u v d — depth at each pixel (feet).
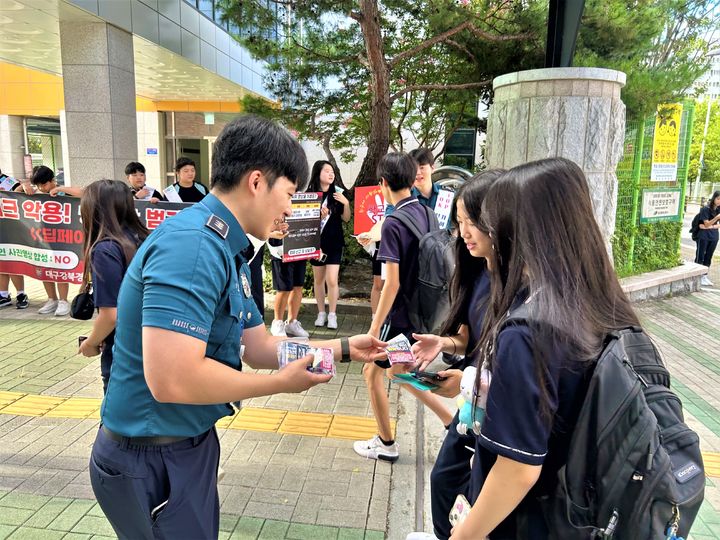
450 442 6.23
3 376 14.11
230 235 4.49
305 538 8.13
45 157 67.87
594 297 3.98
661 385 4.17
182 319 3.94
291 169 4.56
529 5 24.81
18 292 20.76
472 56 26.99
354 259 25.08
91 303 8.57
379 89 23.65
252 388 4.28
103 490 4.77
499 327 3.87
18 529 8.13
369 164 24.58
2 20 27.17
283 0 22.93
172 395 3.97
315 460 10.31
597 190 16.62
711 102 109.19
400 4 24.50
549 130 16.35
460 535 4.06
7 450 10.46
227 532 8.21
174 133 61.36
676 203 27.37
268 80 29.14
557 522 3.85
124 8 28.60
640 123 23.86
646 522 3.54
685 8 29.94
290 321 17.88
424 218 9.32
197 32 39.65
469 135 45.91
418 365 6.70
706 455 11.08
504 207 4.16
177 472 4.64
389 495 9.27
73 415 11.97
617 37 23.20
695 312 22.61
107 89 27.40
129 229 8.35
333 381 14.24
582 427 3.65
